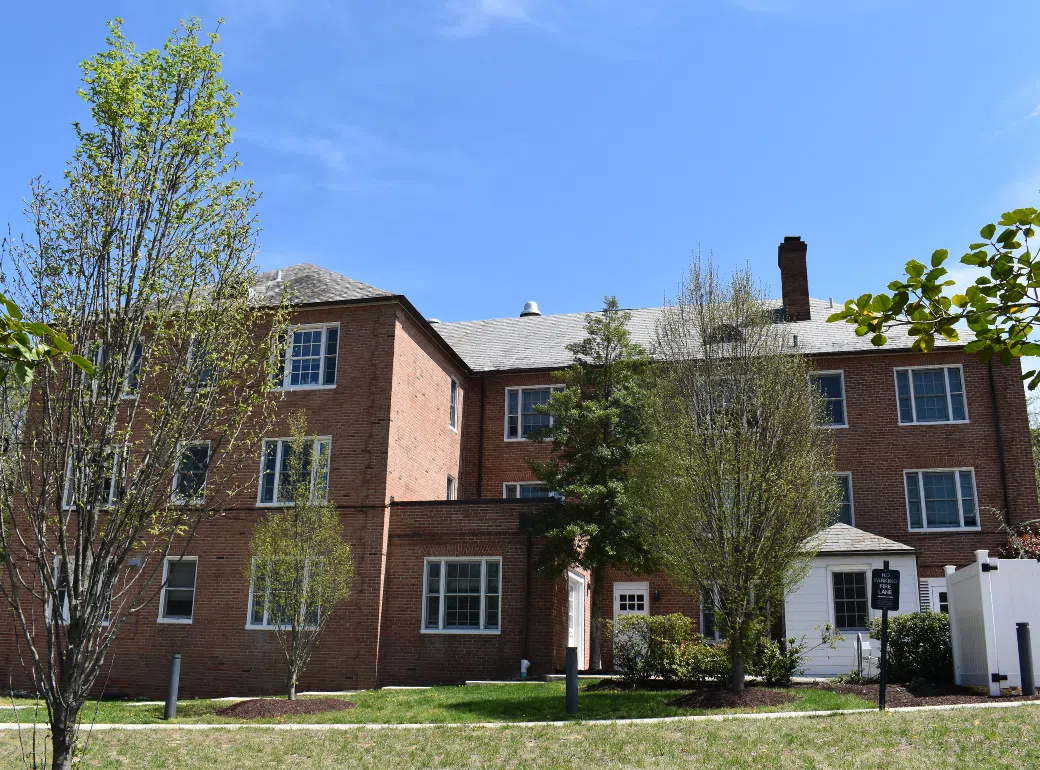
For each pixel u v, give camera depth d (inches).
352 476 904.9
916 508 1039.0
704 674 697.0
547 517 867.4
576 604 998.4
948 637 701.9
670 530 673.6
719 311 845.2
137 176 364.8
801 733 482.9
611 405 933.8
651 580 1063.6
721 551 647.1
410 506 901.8
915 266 194.4
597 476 900.6
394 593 883.4
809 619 845.2
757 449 671.8
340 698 714.2
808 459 716.7
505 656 846.5
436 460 1046.4
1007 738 438.9
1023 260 189.8
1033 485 1013.2
